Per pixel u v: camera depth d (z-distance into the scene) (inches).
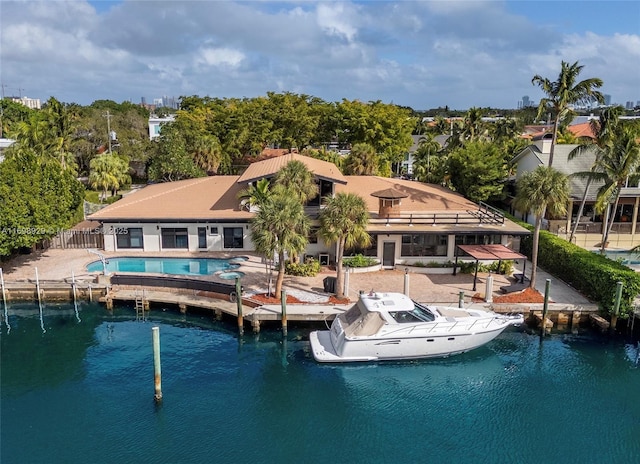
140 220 1445.6
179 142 2338.8
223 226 1472.7
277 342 1016.2
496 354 984.3
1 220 1186.6
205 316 1130.0
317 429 751.7
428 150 2561.5
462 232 1312.7
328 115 2837.1
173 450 693.9
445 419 784.3
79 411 778.8
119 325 1098.7
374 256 1364.4
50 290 1200.8
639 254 1524.4
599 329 1058.7
